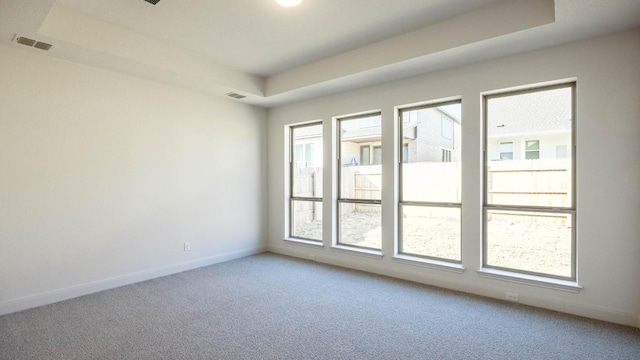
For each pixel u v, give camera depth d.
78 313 3.05
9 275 3.06
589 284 2.93
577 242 2.98
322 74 4.15
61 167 3.38
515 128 3.42
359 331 2.70
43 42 2.96
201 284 3.89
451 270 3.71
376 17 3.10
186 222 4.48
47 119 3.29
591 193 2.90
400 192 4.26
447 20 3.15
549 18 2.63
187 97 4.48
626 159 2.76
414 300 3.38
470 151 3.57
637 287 2.73
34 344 2.48
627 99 2.76
